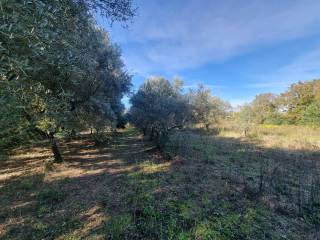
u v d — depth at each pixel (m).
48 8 2.01
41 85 2.48
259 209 4.43
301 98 29.69
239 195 5.11
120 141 15.30
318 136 16.42
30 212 4.45
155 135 11.39
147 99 10.67
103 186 5.89
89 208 4.57
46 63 2.20
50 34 1.96
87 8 2.76
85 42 3.33
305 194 5.18
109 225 3.88
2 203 4.89
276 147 11.80
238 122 19.67
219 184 5.84
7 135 2.47
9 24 1.51
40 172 7.33
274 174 6.46
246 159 8.92
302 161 8.51
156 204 4.64
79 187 5.85
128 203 4.75
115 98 11.59
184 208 4.43
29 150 11.20
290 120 29.56
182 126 11.20
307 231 3.71
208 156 9.27
